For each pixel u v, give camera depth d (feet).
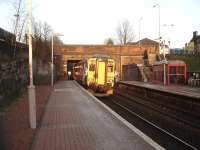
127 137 40.70
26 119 50.62
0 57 59.57
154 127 64.23
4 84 62.90
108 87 134.00
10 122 48.37
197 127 61.82
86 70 139.44
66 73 251.39
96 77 133.39
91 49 253.24
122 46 254.06
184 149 47.65
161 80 184.24
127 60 254.27
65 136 41.29
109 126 48.01
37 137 40.55
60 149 34.96
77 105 74.38
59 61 248.73
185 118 71.77
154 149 34.99
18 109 61.16
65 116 57.72
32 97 44.96
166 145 50.65
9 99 67.92
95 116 57.67
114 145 36.68
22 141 37.24
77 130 45.09
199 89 122.72
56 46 247.50
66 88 136.26
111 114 60.03
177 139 52.01
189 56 242.17
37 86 145.79
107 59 133.80
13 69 74.02
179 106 80.33
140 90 119.85
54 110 65.77
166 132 57.67
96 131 44.39
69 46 251.80
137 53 253.65
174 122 69.82
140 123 72.23
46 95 97.66
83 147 35.81
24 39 101.19
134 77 230.07
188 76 178.29
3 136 39.68
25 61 97.96
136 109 98.58
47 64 167.53
